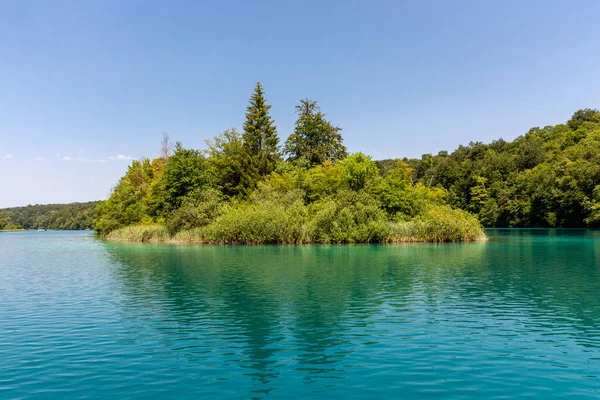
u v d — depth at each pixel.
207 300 18.50
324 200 57.12
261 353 11.53
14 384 9.59
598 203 71.38
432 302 17.50
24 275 27.84
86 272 28.70
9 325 14.75
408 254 36.88
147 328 14.20
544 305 16.81
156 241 61.69
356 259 33.25
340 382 9.52
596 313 15.51
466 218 54.59
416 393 8.91
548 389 9.09
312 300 18.12
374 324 14.26
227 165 72.31
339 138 83.00
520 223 92.00
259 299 18.52
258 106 82.06
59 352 11.81
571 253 36.00
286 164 72.81
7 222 198.50
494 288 20.38
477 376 9.78
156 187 74.19
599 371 10.05
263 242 52.16
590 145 84.25
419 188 63.66
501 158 106.19
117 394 9.02
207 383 9.54
